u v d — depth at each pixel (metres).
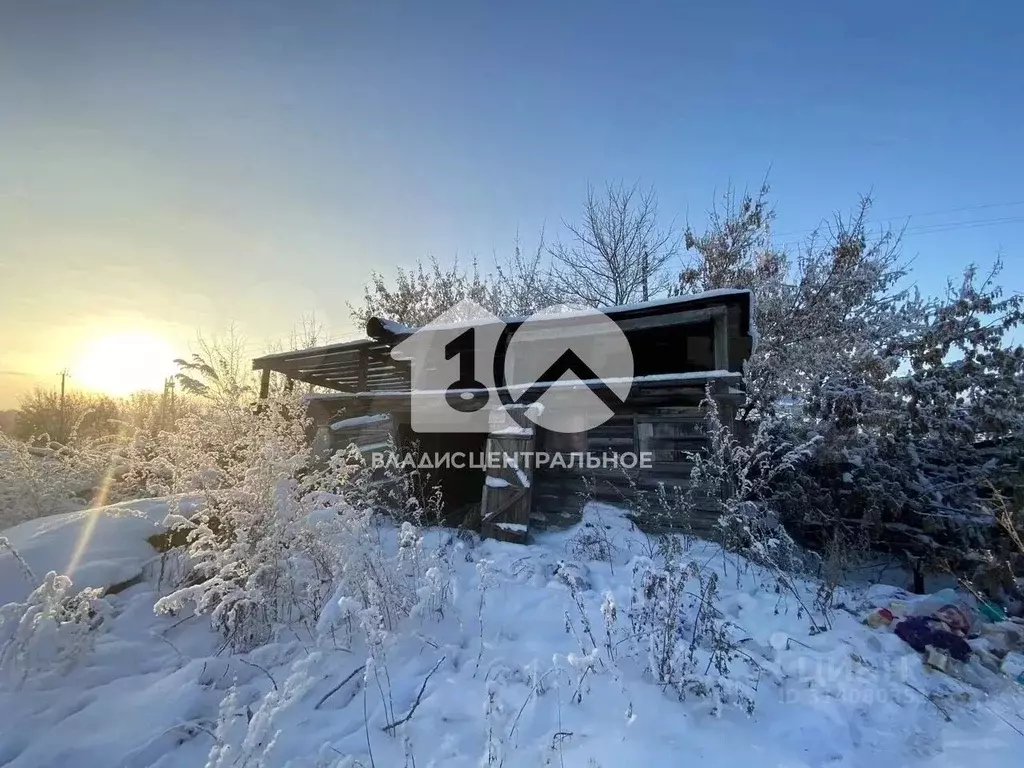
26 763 2.27
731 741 2.50
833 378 8.09
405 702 2.72
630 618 3.49
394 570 3.62
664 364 9.58
